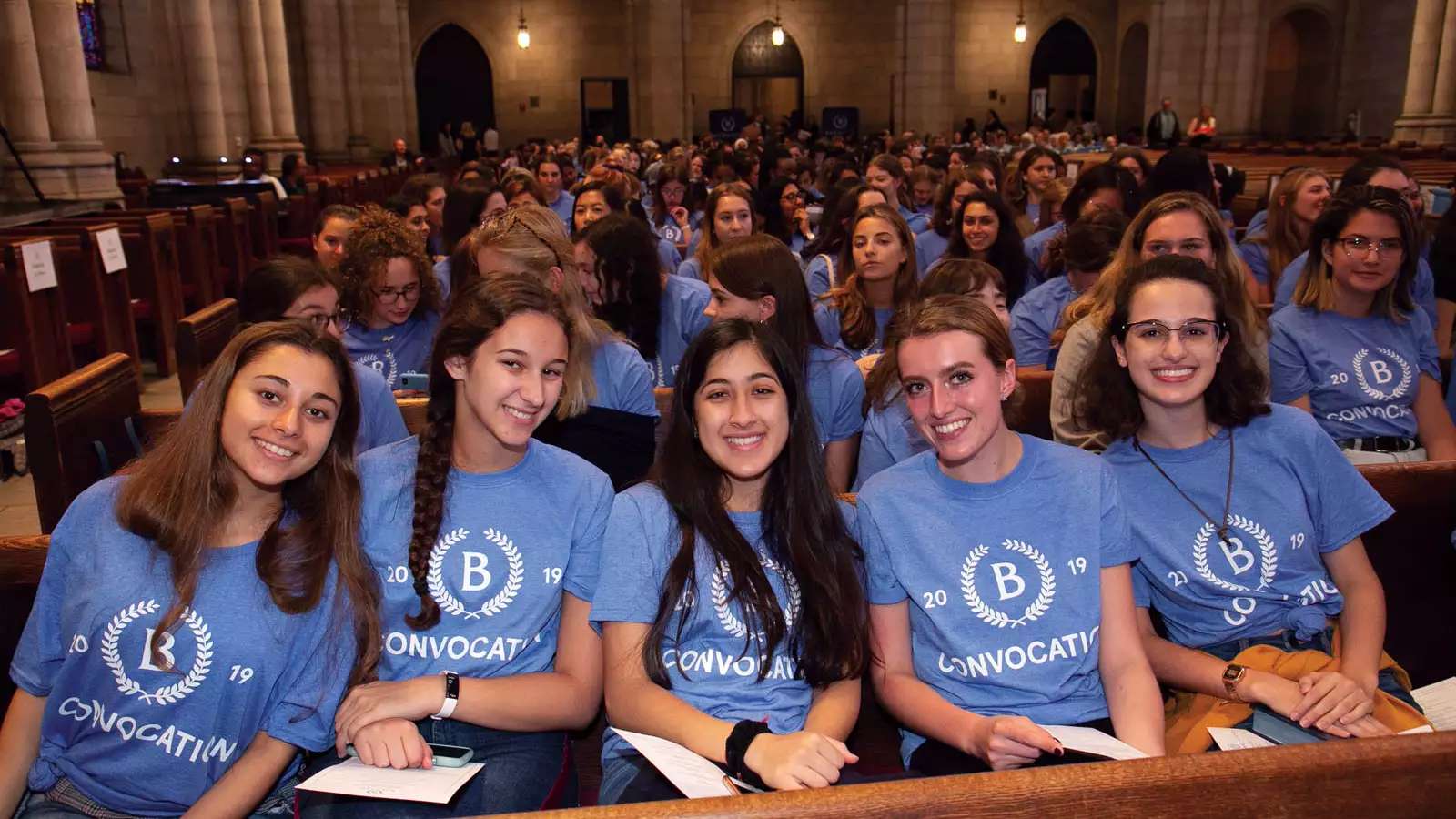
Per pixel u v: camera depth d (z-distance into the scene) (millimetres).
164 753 2143
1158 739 2217
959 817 1529
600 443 3283
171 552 2125
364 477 2383
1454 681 2719
